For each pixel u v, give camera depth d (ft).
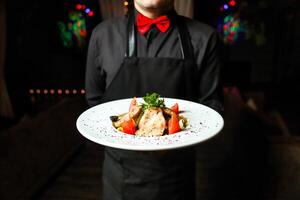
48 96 21.85
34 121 10.80
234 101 13.34
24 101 21.36
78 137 13.79
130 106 4.45
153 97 4.34
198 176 11.40
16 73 20.65
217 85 5.03
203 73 5.02
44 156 10.68
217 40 5.01
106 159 5.58
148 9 4.67
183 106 4.56
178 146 3.36
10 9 19.35
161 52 4.93
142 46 4.94
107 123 4.18
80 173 11.85
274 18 23.29
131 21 5.02
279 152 8.06
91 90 5.55
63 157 12.20
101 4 18.16
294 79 25.17
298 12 23.47
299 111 21.02
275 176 8.21
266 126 9.13
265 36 23.72
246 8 21.98
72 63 22.03
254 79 25.04
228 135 13.12
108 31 5.10
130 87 4.90
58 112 12.64
